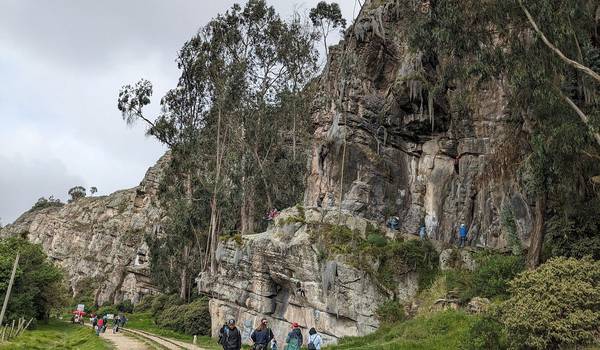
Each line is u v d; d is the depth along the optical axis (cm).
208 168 5525
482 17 2388
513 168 3006
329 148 3953
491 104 3525
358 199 3597
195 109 5584
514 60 2298
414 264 2934
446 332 2141
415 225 3562
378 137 3866
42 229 15288
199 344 3488
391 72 4122
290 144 5712
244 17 5344
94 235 12144
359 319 2803
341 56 4503
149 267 7669
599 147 2306
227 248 3803
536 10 2180
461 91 3488
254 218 5109
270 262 3331
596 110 2127
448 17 2406
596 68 2345
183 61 5494
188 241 5884
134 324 5331
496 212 3203
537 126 2316
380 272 2919
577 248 2311
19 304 4238
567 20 2175
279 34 5322
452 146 3666
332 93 4759
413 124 3781
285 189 5219
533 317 1547
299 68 5353
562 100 2209
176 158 5638
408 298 2836
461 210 3456
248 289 3522
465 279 2717
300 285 3092
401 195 3719
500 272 2475
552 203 2647
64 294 5647
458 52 2489
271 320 3341
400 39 4078
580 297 1545
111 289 9738
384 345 2083
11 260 4459
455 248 3002
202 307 4622
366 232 3175
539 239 2398
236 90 5125
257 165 5166
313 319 2980
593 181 2394
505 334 1681
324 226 3186
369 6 4556
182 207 5644
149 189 11581
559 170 2197
